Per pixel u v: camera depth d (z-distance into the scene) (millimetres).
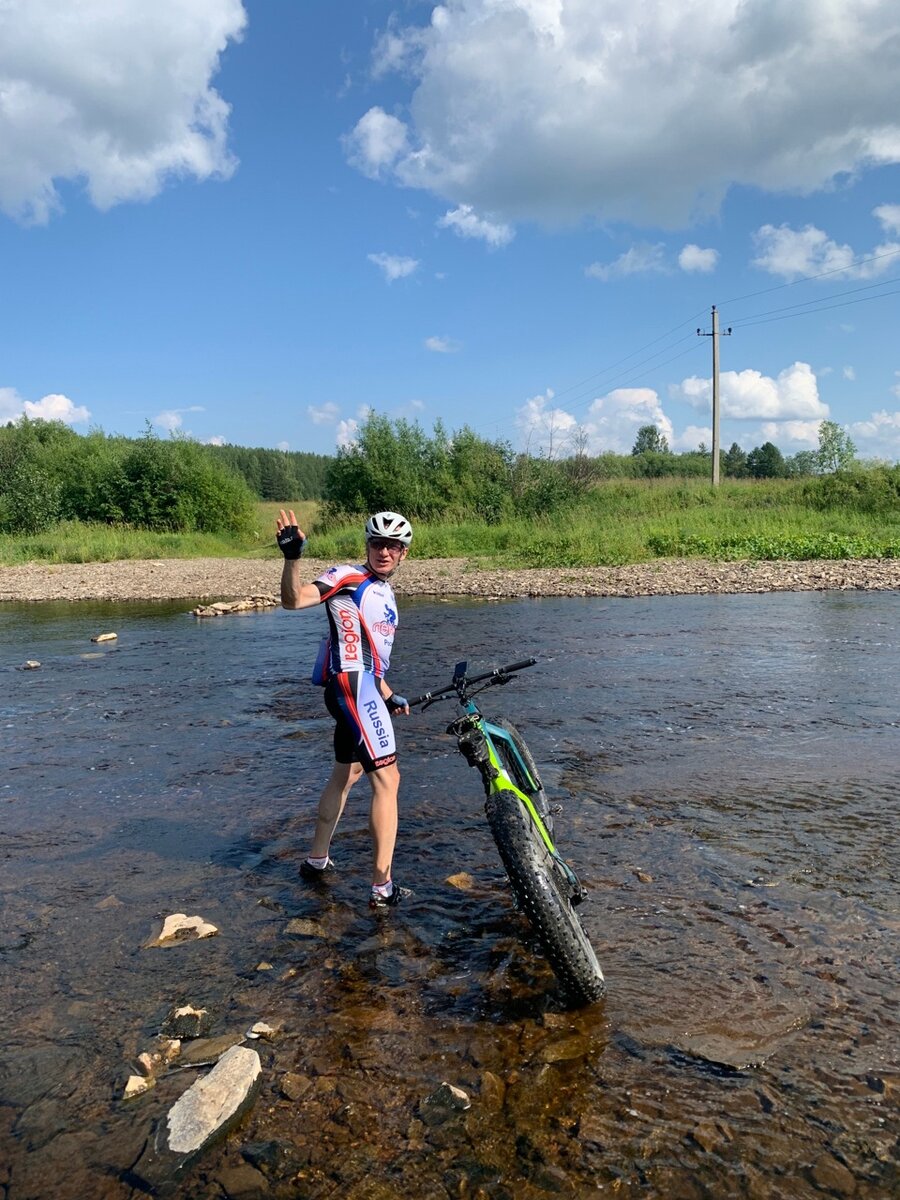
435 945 3688
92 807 5559
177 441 39812
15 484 37094
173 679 9641
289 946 3707
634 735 6750
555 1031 3043
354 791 5730
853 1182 2352
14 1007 3318
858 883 4105
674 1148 2488
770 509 29031
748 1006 3152
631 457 58906
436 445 37594
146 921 3980
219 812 5398
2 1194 2406
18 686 9445
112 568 25703
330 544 29047
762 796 5328
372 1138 2566
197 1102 2676
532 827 3354
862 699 7660
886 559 19453
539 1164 2441
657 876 4227
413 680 8859
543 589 16562
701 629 11586
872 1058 2854
